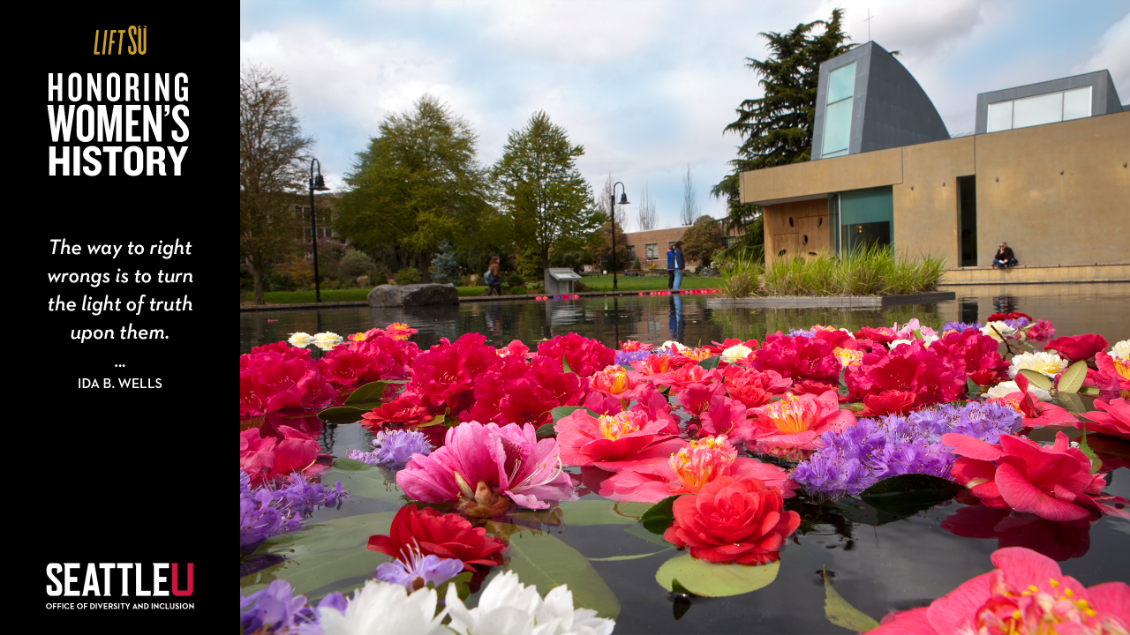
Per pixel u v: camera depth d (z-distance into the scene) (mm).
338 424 1710
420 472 890
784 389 1787
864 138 18047
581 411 1213
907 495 910
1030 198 14727
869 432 1007
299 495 914
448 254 37781
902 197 16344
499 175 33625
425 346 4617
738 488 759
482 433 897
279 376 1907
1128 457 1096
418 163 29844
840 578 658
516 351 2164
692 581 656
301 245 21328
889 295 8516
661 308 10273
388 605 458
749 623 566
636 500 922
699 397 1265
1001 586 466
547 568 685
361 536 778
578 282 24516
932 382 1463
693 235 44844
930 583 642
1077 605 454
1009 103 17938
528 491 905
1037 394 1519
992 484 877
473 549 654
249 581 647
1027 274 14422
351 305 17375
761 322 5777
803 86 28125
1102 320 4516
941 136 21562
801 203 18859
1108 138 13781
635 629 557
